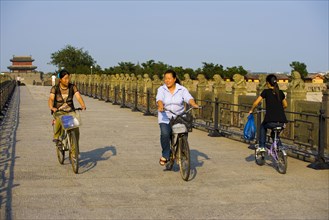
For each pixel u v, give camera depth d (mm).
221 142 12797
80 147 11648
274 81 8727
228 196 6883
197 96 16484
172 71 8117
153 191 7137
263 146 9227
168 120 8156
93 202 6473
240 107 13398
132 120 19172
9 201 6477
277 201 6633
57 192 7008
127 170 8742
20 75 95188
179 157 7965
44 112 22609
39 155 10297
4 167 8859
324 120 9023
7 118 19281
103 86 35344
